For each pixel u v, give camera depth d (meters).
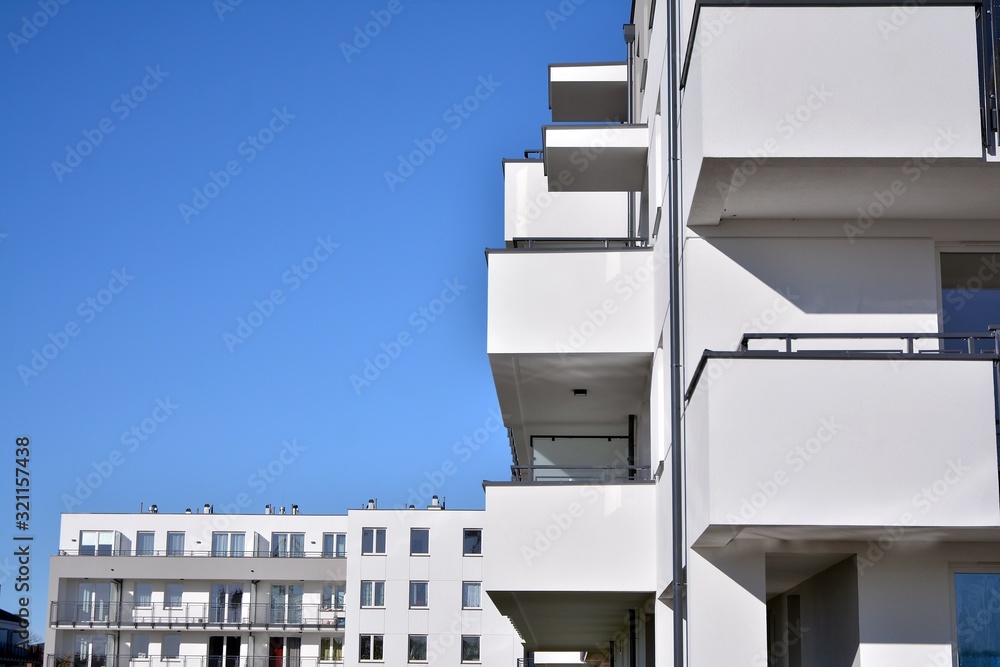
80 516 58.88
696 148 8.38
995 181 8.36
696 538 8.31
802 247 9.27
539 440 16.16
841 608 8.98
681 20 10.07
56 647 55.38
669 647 11.77
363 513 48.53
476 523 48.41
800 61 8.05
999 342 7.87
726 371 7.69
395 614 47.75
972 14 8.02
